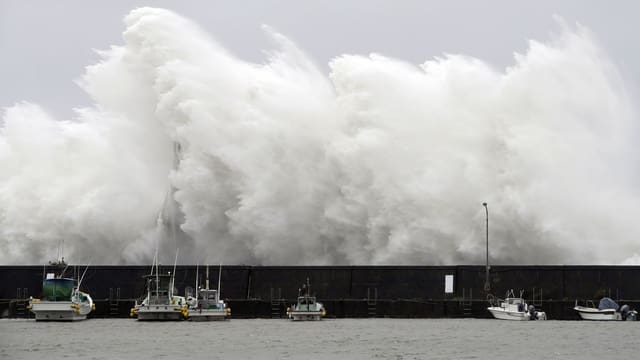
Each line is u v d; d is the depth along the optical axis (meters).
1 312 149.25
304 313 142.00
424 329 125.19
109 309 147.75
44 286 142.00
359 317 146.12
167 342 110.69
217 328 128.38
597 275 143.25
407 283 147.25
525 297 144.25
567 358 97.19
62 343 109.69
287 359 96.25
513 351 101.94
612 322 136.75
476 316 143.88
